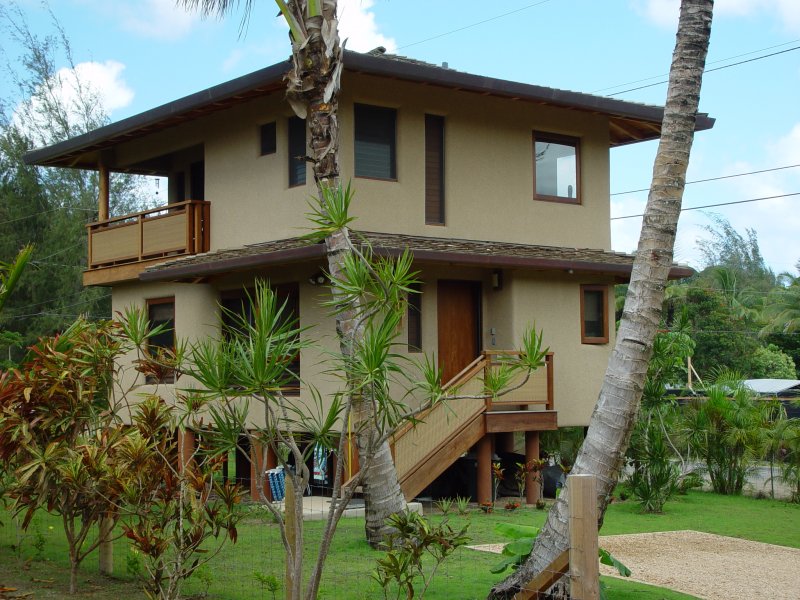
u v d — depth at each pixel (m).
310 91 12.57
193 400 9.64
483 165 19.62
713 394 20.42
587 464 8.96
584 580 6.64
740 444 20.09
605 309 20.45
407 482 16.09
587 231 21.09
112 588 10.90
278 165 18.61
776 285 75.62
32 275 40.72
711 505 18.56
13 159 42.03
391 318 7.36
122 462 9.80
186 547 9.48
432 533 8.07
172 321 21.42
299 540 7.76
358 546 12.70
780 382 33.66
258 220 19.12
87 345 11.07
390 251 16.06
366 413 12.43
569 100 19.48
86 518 10.91
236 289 19.61
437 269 18.83
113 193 44.72
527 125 20.33
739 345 47.81
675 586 11.30
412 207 18.59
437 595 10.09
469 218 19.31
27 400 10.66
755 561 12.91
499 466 17.88
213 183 20.50
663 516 17.05
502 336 19.27
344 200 7.78
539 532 9.41
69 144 23.17
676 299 48.03
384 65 16.89
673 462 19.89
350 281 7.51
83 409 11.14
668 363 18.53
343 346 9.30
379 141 18.39
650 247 9.19
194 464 10.12
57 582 11.26
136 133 21.67
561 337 19.73
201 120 20.91
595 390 20.14
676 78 9.49
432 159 19.11
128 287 22.72
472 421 17.19
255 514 15.62
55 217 42.03
